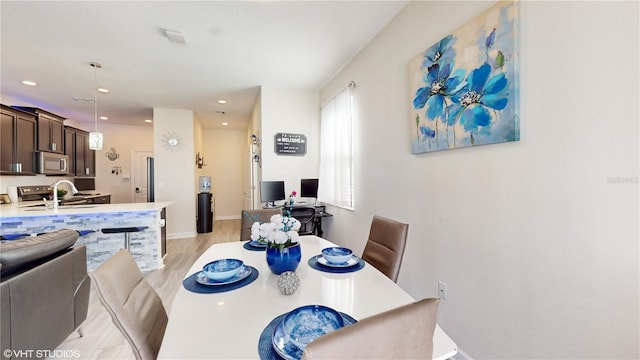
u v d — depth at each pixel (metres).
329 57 3.03
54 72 3.33
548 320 1.21
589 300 1.07
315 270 1.40
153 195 5.29
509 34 1.31
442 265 1.82
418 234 2.04
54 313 1.65
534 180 1.25
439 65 1.76
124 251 1.14
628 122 0.95
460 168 1.66
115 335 1.98
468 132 1.55
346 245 3.25
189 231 5.29
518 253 1.33
